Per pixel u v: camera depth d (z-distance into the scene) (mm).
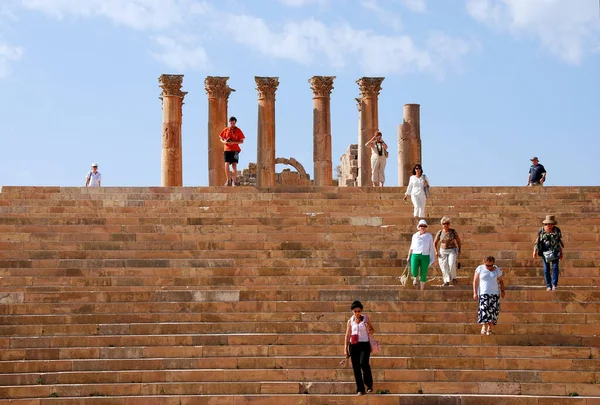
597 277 29750
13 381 24578
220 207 34625
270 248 31734
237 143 39344
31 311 27547
